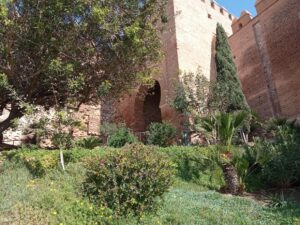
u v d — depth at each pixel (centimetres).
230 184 872
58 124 862
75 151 938
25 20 1005
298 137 1169
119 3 1109
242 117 955
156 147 1117
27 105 898
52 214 502
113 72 1209
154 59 1275
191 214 584
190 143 1559
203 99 1555
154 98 2405
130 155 595
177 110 1609
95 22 1031
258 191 916
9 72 1051
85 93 1221
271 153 957
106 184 568
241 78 2258
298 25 1845
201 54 2192
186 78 1659
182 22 2162
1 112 1277
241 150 1052
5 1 902
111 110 1856
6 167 799
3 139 1489
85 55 1120
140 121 2281
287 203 698
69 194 582
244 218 581
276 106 1950
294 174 941
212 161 919
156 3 1199
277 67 1959
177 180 932
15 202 541
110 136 1591
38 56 1060
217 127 1006
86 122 1499
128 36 1069
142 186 570
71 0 966
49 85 1123
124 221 516
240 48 2319
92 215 518
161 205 598
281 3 1992
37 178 708
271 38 2042
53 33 1019
